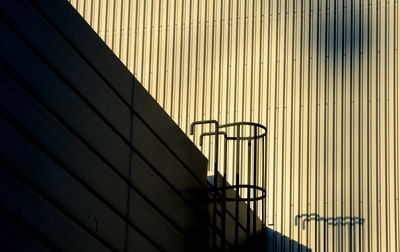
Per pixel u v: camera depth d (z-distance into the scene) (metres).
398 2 12.50
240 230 9.85
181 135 8.14
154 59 13.16
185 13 13.28
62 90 5.84
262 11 12.95
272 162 12.15
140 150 7.12
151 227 7.20
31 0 5.49
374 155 11.91
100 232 6.24
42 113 5.54
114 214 6.51
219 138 12.37
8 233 5.00
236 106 12.59
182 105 12.80
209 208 8.77
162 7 13.41
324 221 11.74
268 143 12.27
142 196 7.09
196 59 13.00
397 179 11.73
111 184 6.50
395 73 12.22
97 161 6.30
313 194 11.89
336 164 11.98
